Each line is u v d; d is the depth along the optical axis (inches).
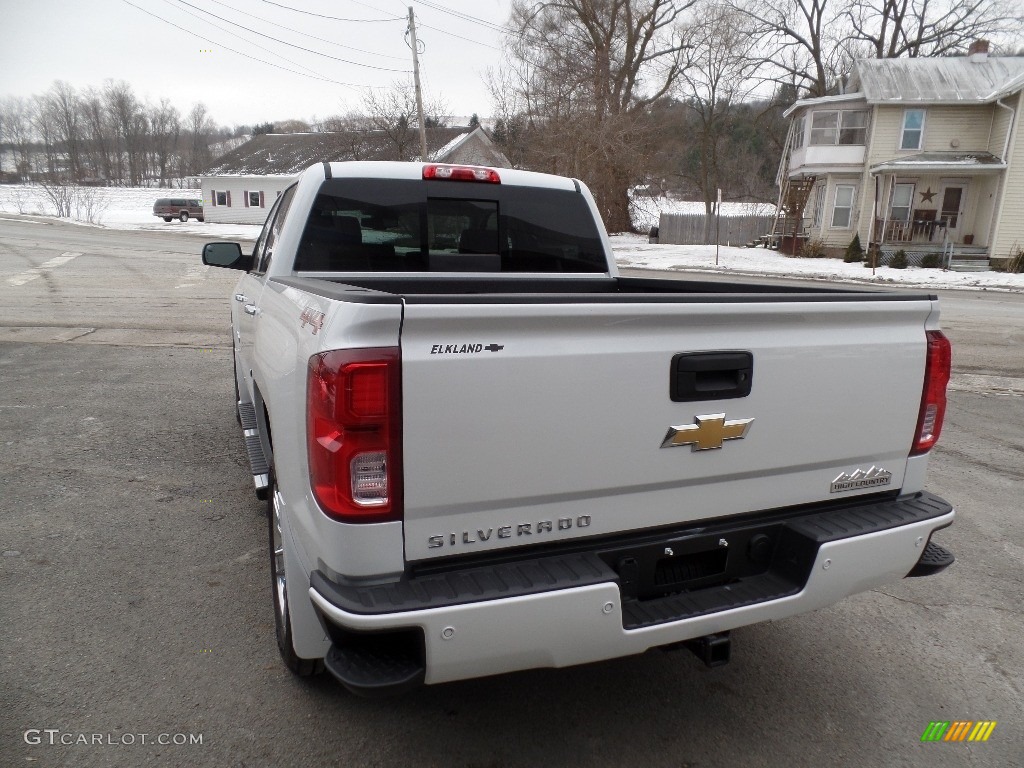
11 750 93.0
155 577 138.9
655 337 84.7
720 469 91.8
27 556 145.2
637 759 96.8
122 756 93.1
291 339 94.0
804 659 122.4
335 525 76.2
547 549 85.2
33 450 206.7
